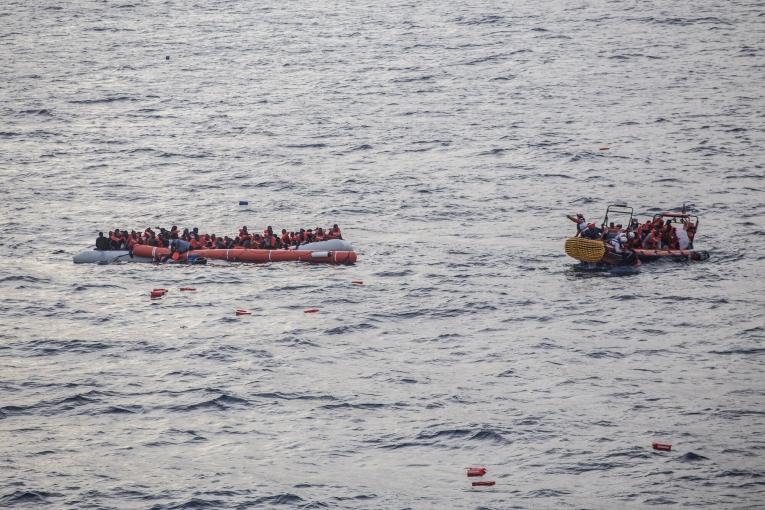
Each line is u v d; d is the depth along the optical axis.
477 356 153.88
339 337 161.75
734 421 131.25
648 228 197.50
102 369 151.00
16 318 171.12
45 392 143.12
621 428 130.00
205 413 136.62
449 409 136.50
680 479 117.62
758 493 114.50
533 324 165.62
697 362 150.00
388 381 145.75
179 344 159.75
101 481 119.56
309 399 140.25
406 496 115.69
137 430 132.12
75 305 176.75
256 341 160.25
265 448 127.12
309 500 115.12
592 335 160.50
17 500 115.50
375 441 128.50
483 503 113.88
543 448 125.50
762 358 150.75
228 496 116.25
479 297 177.38
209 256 197.75
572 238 187.88
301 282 185.62
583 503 113.31
